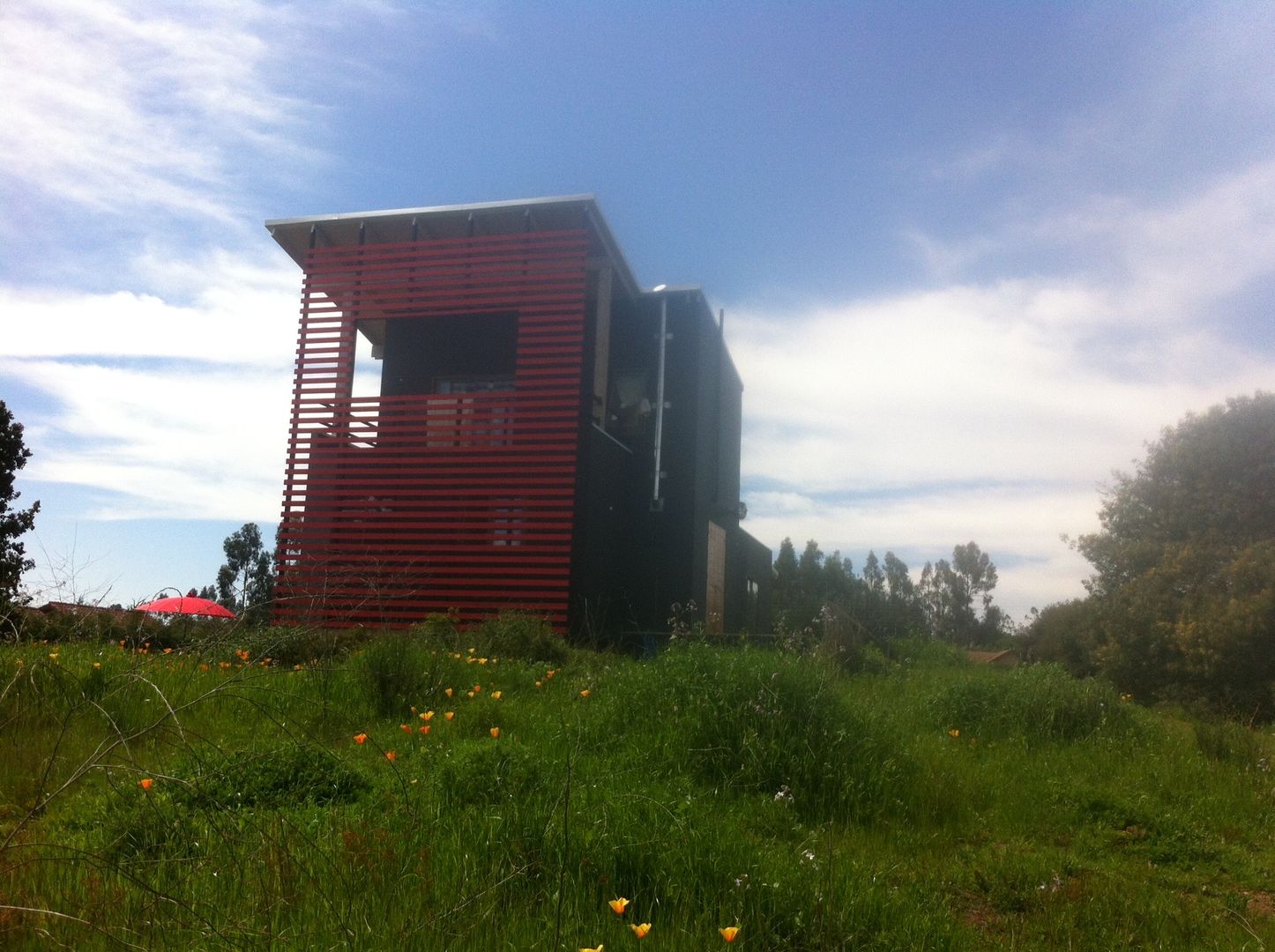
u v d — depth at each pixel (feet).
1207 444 66.64
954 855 14.61
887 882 12.05
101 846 10.41
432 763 14.67
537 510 48.21
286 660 27.30
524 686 25.71
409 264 50.98
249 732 17.53
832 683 20.75
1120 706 28.68
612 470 55.72
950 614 123.44
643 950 8.80
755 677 19.15
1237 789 20.49
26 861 9.49
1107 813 17.88
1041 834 16.60
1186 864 15.55
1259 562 57.21
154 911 8.67
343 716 20.31
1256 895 14.19
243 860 10.01
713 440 66.03
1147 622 62.59
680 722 18.24
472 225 51.80
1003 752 23.41
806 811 15.64
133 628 25.48
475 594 46.98
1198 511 65.92
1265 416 64.69
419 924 8.69
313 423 50.03
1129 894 12.98
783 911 10.01
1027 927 11.41
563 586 46.78
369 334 60.70
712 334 66.28
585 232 49.98
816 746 17.21
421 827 11.30
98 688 18.51
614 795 12.94
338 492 49.06
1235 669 54.90
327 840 10.82
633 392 60.54
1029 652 77.00
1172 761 23.15
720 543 68.90
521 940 8.78
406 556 47.80
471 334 54.03
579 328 49.24
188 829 10.93
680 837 11.34
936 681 34.96
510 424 48.78
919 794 16.99
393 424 49.80
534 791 12.89
